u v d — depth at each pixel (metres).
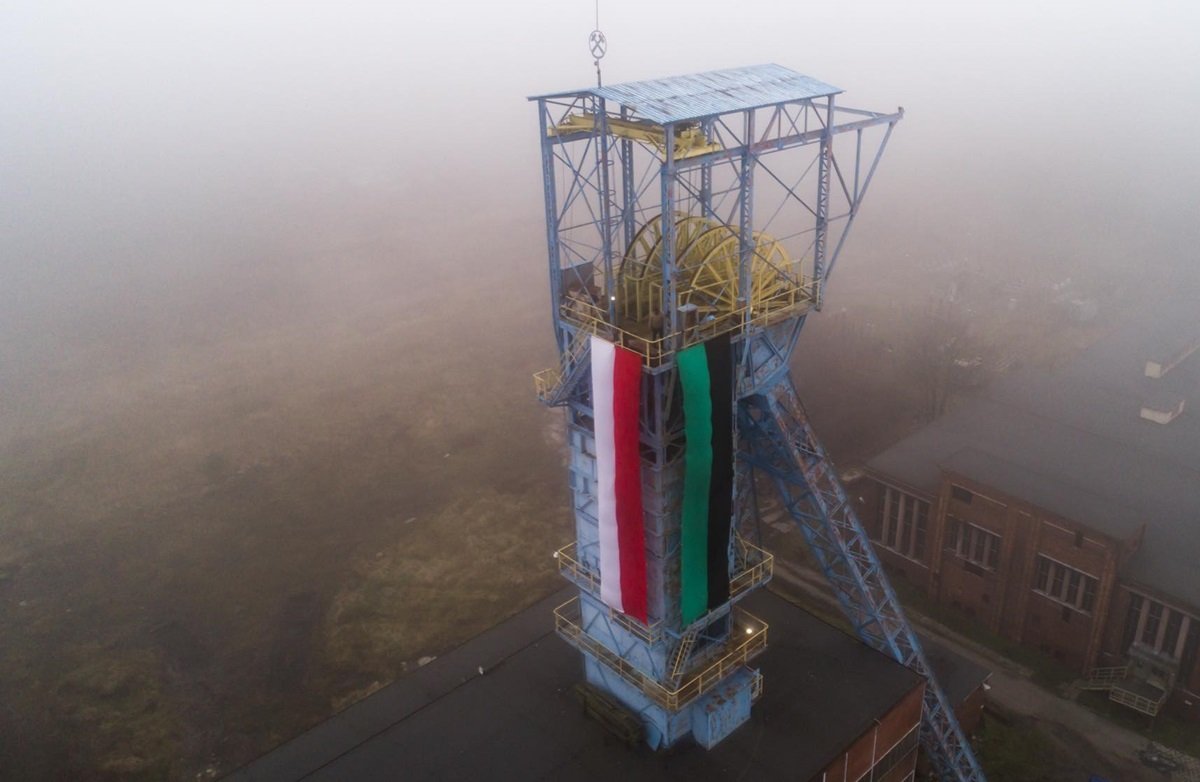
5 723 44.62
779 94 23.12
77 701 45.91
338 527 62.00
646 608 26.61
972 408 54.72
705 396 23.34
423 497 65.31
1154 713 39.41
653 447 24.59
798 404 29.12
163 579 57.41
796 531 56.62
